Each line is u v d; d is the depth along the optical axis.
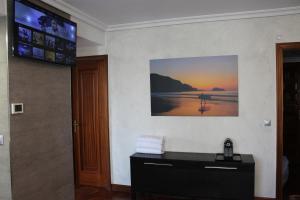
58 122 2.92
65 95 3.04
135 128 3.99
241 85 3.51
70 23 2.99
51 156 2.80
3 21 2.26
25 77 2.45
